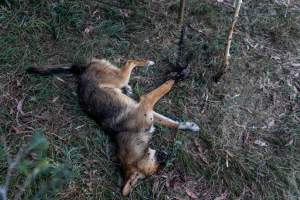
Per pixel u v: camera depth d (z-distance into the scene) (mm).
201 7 3316
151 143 2578
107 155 2514
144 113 2562
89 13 3156
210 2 3385
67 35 3021
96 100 2604
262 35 3246
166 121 2619
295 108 2838
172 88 2818
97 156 2498
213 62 2965
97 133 2584
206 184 2473
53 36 3006
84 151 2500
